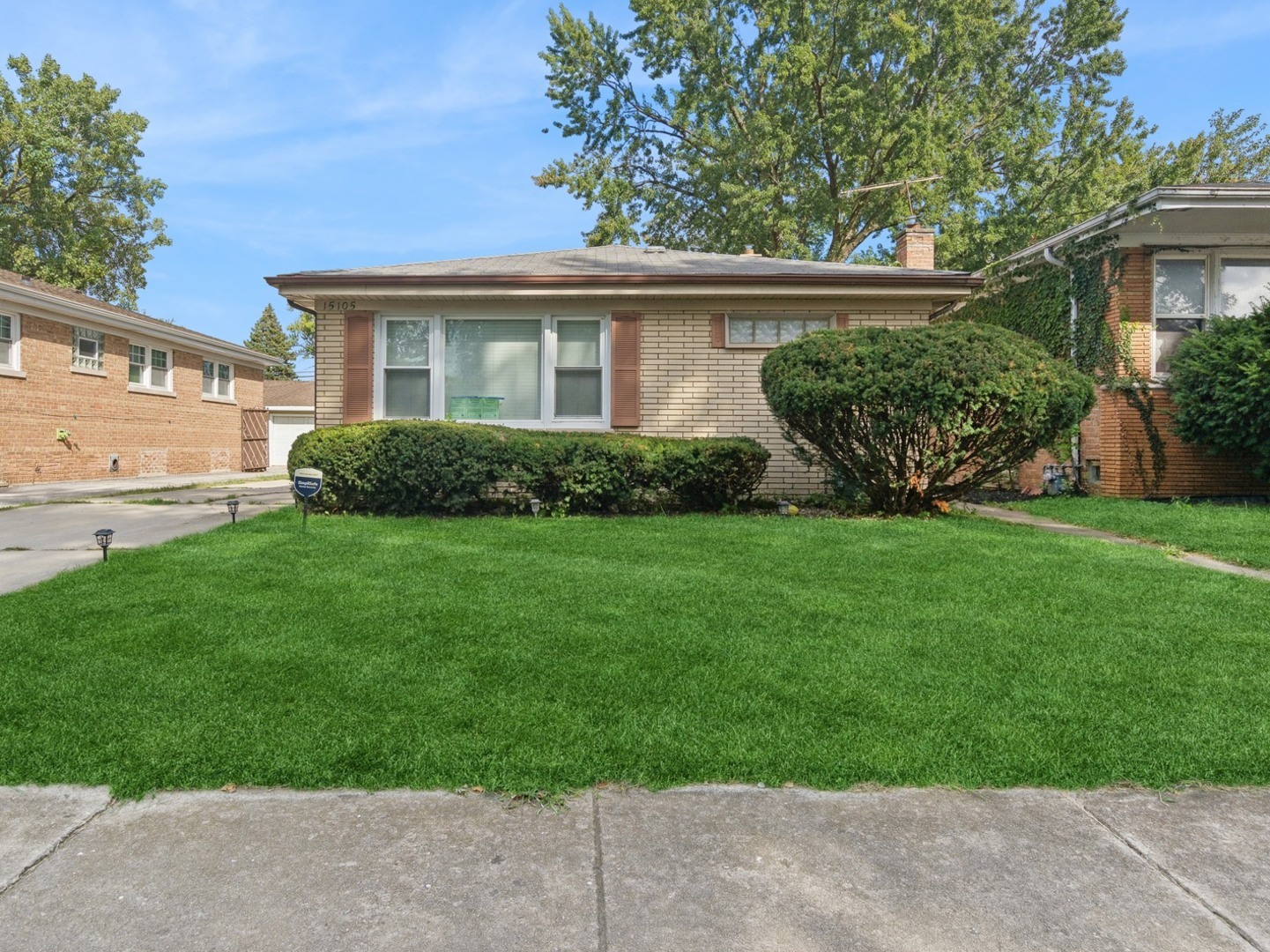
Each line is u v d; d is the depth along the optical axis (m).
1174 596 5.12
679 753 2.90
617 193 27.09
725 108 25.34
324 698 3.36
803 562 6.05
